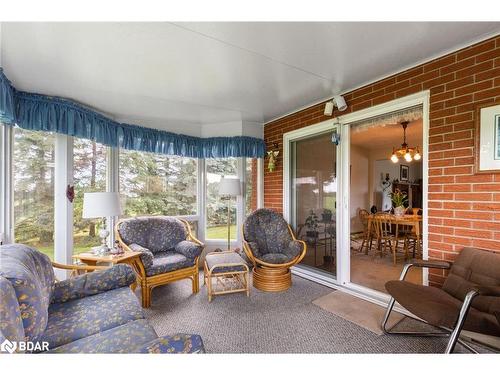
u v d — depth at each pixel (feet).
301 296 8.81
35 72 7.22
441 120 6.68
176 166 12.89
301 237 11.59
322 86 8.73
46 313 4.19
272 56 6.67
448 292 5.84
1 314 3.08
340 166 9.66
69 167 9.34
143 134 11.50
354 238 18.85
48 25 5.21
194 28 5.42
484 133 5.90
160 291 9.32
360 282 9.78
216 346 6.00
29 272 4.16
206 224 13.35
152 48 6.19
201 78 7.92
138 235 9.70
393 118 8.70
